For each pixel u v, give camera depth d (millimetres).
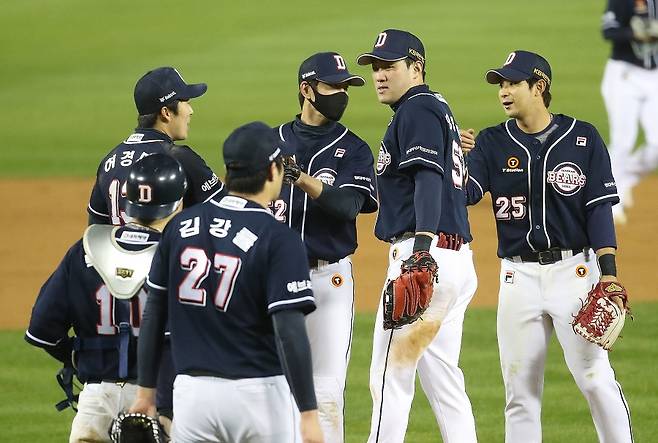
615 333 23203
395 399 23516
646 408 29969
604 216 23859
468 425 24266
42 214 56656
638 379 32250
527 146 24297
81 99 86812
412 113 23219
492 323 38375
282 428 18016
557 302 24016
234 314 17875
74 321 20188
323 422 24297
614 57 49438
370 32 104312
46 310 20047
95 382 20156
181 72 92938
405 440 28609
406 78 24031
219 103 82562
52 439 28672
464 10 113938
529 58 24359
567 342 24062
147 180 19875
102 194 23531
